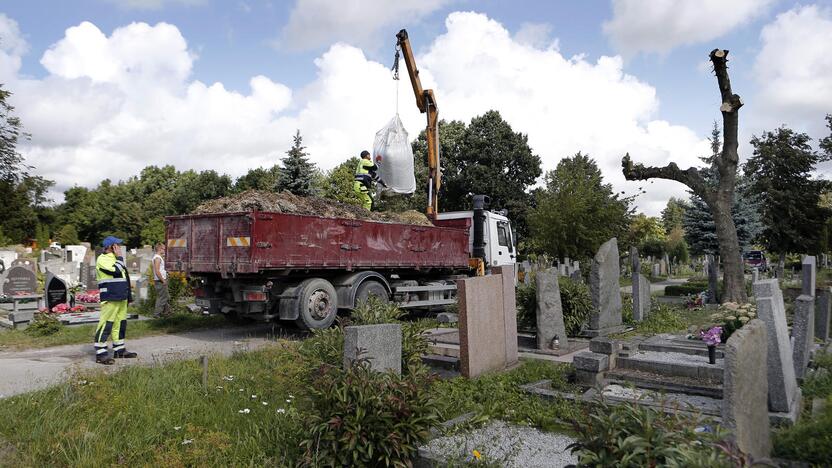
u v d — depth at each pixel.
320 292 10.53
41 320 11.00
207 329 12.16
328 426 4.00
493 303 7.78
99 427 4.89
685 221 26.50
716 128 25.86
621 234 34.00
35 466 4.23
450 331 10.62
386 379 4.23
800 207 29.53
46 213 65.69
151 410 5.34
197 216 10.39
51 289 13.84
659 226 54.34
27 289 14.39
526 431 5.30
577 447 3.10
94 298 15.52
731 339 3.67
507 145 44.25
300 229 10.04
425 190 43.16
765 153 29.81
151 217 69.75
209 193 49.00
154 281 14.36
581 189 29.23
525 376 7.25
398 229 12.21
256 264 9.30
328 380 4.19
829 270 32.62
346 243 10.92
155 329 11.93
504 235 16.92
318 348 5.23
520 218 42.59
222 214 9.88
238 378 6.70
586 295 11.08
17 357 8.84
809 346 7.59
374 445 3.92
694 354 8.59
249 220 9.36
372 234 11.54
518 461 4.46
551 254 30.06
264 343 9.97
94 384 6.00
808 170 29.52
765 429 4.13
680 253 45.78
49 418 5.06
